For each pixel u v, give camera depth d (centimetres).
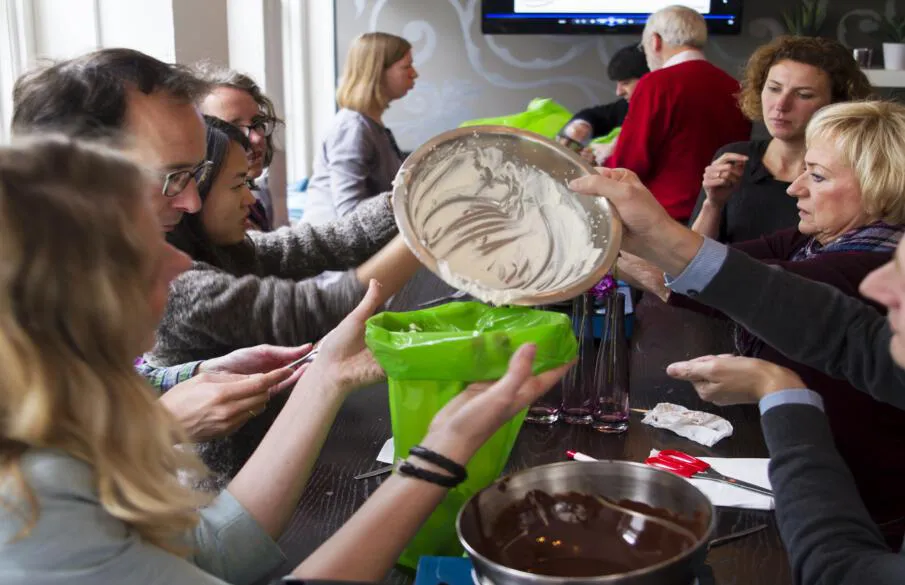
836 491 97
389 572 116
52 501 73
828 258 152
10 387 72
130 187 79
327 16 552
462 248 115
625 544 94
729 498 130
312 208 353
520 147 120
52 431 74
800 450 101
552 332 103
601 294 155
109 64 131
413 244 108
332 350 111
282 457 106
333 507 128
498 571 81
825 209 162
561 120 398
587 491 98
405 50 346
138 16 299
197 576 79
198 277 149
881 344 111
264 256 186
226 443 146
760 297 116
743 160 253
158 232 82
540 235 117
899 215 155
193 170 138
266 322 151
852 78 246
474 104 561
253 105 234
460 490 112
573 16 528
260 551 101
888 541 137
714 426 155
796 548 95
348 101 346
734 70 534
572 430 156
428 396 109
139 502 75
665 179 354
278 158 443
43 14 286
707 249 117
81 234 73
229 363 140
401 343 105
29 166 73
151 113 132
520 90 556
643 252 120
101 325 75
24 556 72
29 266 72
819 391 146
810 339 115
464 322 120
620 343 154
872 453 144
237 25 426
